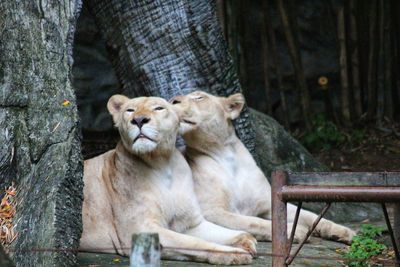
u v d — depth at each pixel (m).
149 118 11.03
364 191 8.31
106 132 19.44
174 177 11.59
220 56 14.06
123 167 11.49
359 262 10.72
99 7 14.06
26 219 9.75
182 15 13.70
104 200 11.58
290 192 8.57
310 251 11.48
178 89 13.82
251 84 20.53
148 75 13.85
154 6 13.65
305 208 14.94
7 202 10.07
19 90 10.76
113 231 11.41
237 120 14.48
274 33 20.48
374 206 15.38
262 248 11.69
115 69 14.49
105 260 10.89
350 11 20.58
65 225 9.71
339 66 20.78
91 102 19.41
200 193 12.66
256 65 20.56
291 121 20.66
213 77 14.02
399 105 20.97
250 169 13.24
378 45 20.56
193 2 13.76
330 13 20.75
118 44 14.08
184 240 10.76
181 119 12.52
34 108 10.68
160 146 11.23
